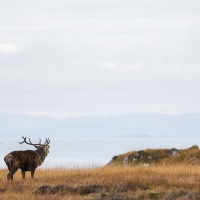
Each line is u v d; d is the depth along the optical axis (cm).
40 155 11419
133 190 9700
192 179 10775
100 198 8894
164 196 8975
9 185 10119
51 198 8638
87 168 12975
